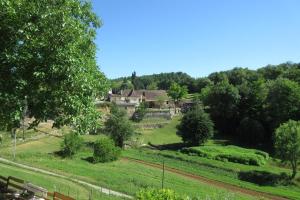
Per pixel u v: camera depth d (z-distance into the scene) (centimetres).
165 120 13512
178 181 6844
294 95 11562
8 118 2039
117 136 10294
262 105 12306
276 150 8050
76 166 7344
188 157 9225
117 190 5381
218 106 12888
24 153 8038
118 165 7969
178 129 11050
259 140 11281
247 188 6994
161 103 17175
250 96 12588
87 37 2302
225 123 12888
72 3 2119
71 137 8381
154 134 11988
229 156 9106
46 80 2027
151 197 1883
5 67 1962
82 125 2266
